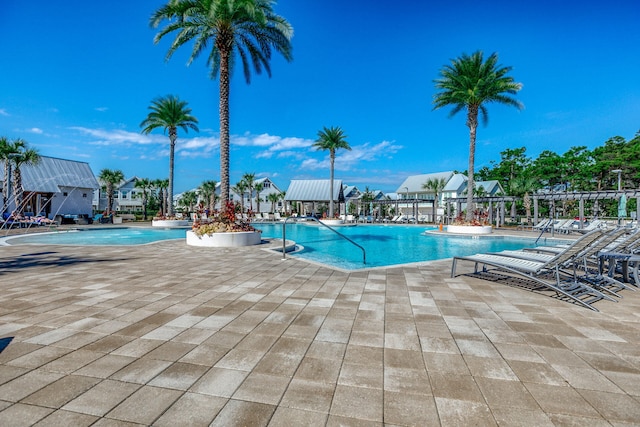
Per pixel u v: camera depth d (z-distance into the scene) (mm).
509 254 6184
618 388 2293
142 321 3648
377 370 2551
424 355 2818
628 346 3012
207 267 7242
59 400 2113
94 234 20797
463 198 29828
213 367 2586
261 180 58844
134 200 54656
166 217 26859
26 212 27859
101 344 3014
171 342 3070
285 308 4172
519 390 2268
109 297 4672
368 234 22328
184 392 2223
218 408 2043
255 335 3260
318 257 11914
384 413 2002
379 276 6227
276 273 6539
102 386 2291
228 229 12203
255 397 2170
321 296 4766
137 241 16531
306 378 2426
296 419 1937
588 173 37500
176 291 5043
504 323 3625
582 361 2711
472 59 19688
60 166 32406
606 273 6230
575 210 38531
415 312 4020
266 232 24000
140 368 2559
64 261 8070
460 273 6527
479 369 2572
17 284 5500
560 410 2035
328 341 3117
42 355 2771
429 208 51156
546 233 20609
